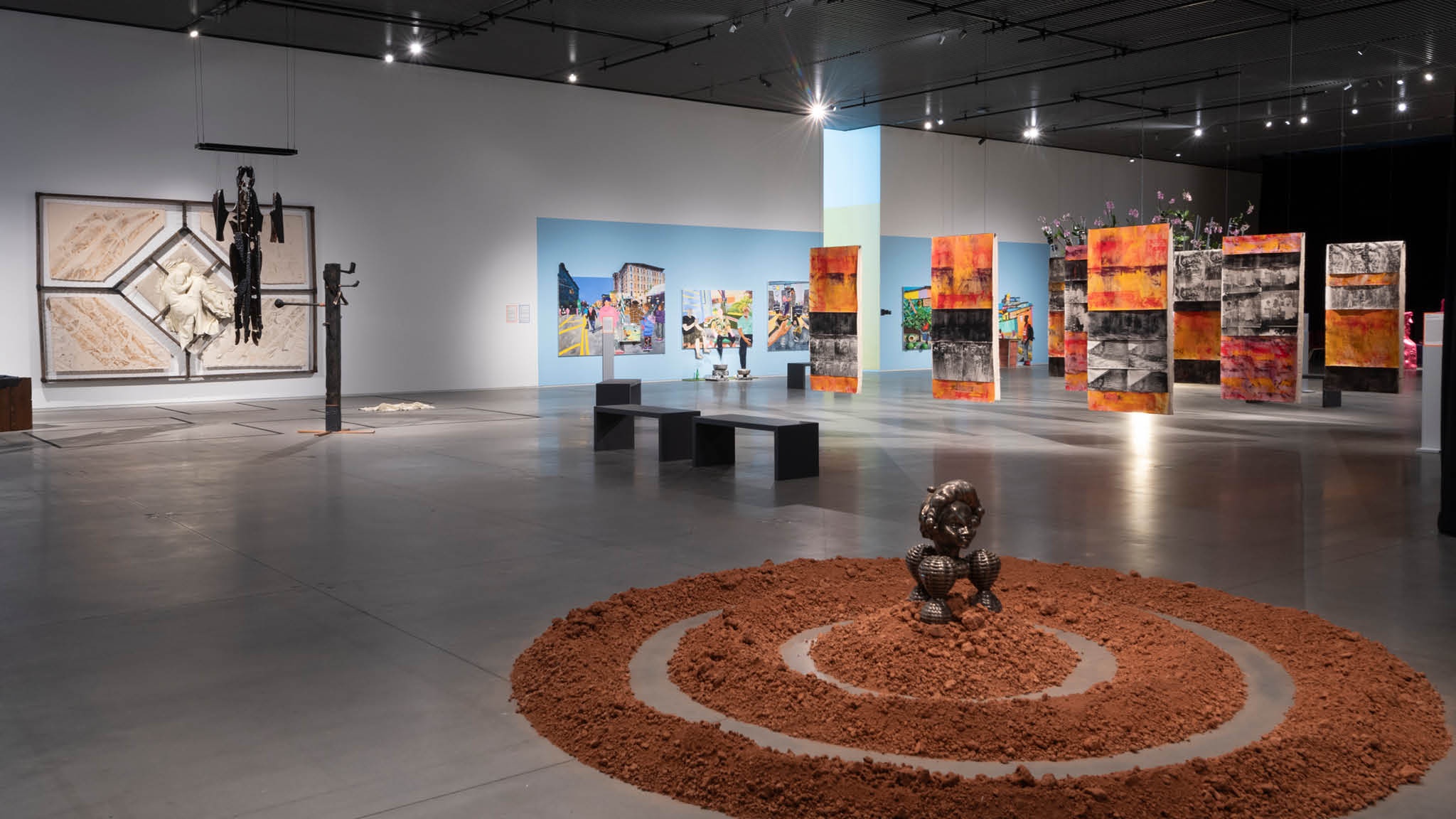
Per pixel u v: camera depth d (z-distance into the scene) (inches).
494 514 309.7
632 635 185.5
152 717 152.9
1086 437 501.4
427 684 166.1
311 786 129.6
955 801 119.8
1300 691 155.3
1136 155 1250.6
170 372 687.7
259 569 242.8
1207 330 707.4
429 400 715.4
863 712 144.8
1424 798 124.0
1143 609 201.5
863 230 1062.4
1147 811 118.3
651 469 399.9
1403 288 614.5
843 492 346.6
